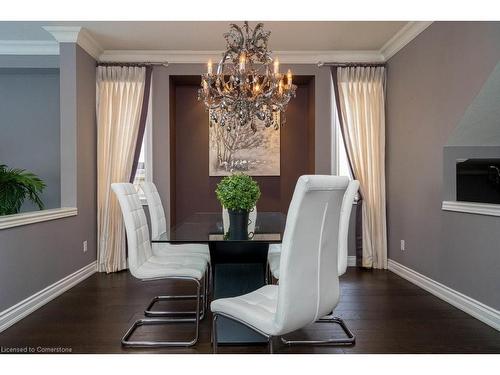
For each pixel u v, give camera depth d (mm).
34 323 2809
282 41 4332
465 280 3043
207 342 2475
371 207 4559
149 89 4613
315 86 4762
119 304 3234
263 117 3041
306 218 1666
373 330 2662
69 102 3996
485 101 2932
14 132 5016
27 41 4410
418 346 2402
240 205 2670
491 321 2719
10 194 3799
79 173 4066
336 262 1943
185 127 5195
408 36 3984
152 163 4727
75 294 3527
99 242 4477
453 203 3172
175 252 3367
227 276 2789
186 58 4707
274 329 1671
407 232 4070
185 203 5188
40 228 3234
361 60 4688
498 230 2654
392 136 4465
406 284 3854
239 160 5156
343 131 4613
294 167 5215
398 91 4301
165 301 3332
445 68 3326
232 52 3066
